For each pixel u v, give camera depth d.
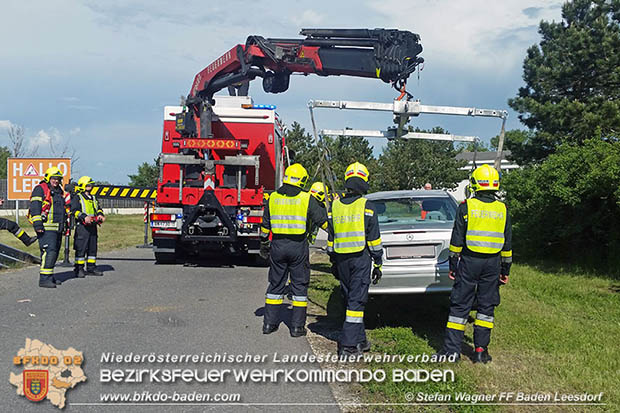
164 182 12.30
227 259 13.80
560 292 9.38
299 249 6.55
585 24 19.98
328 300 8.70
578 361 5.57
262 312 7.71
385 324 7.19
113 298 8.48
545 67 19.73
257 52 10.78
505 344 6.14
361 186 5.96
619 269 11.42
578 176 12.05
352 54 9.88
